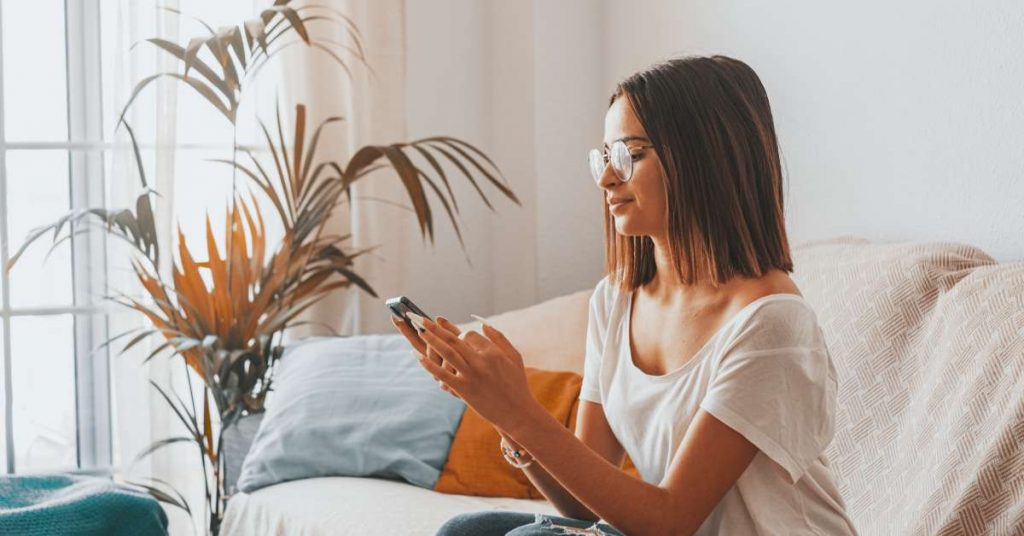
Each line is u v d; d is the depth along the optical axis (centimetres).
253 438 277
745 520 132
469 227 350
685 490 127
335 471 252
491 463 243
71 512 213
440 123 346
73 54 322
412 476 246
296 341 312
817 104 264
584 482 127
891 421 193
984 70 221
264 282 289
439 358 133
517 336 279
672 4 312
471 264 349
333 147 326
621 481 127
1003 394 174
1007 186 217
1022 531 160
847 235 257
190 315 285
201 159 318
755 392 128
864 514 187
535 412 128
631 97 138
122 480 314
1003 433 169
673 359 141
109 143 322
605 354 151
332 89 325
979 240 224
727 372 129
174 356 309
